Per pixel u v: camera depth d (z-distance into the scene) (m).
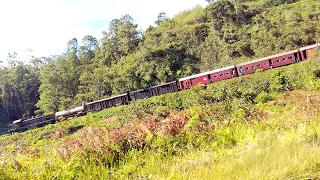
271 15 58.31
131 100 48.28
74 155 5.54
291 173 3.84
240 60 53.56
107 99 48.75
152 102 38.16
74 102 61.66
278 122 8.02
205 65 56.50
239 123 7.65
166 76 54.88
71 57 75.25
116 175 5.14
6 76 83.50
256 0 70.12
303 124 6.99
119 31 73.50
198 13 71.44
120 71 57.88
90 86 61.53
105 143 6.07
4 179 4.70
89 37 86.75
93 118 41.72
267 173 3.90
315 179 3.66
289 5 61.59
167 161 5.50
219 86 35.28
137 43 72.75
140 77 56.06
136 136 6.43
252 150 4.99
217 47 58.25
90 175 5.09
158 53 57.66
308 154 4.33
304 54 37.66
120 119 27.81
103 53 74.31
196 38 61.31
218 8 59.94
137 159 5.76
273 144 5.18
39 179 4.84
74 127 37.41
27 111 81.75
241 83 35.31
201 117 7.83
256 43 54.03
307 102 10.09
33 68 93.50
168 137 6.42
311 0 61.41
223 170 4.23
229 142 6.42
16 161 5.20
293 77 32.47
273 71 34.56
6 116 82.00
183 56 58.94
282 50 51.28
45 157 5.60
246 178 3.84
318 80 28.94
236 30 57.50
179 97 37.06
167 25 73.94
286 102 19.05
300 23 52.78
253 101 25.19
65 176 4.96
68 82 67.06
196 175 4.31
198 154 5.75
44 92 65.00
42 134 36.25
